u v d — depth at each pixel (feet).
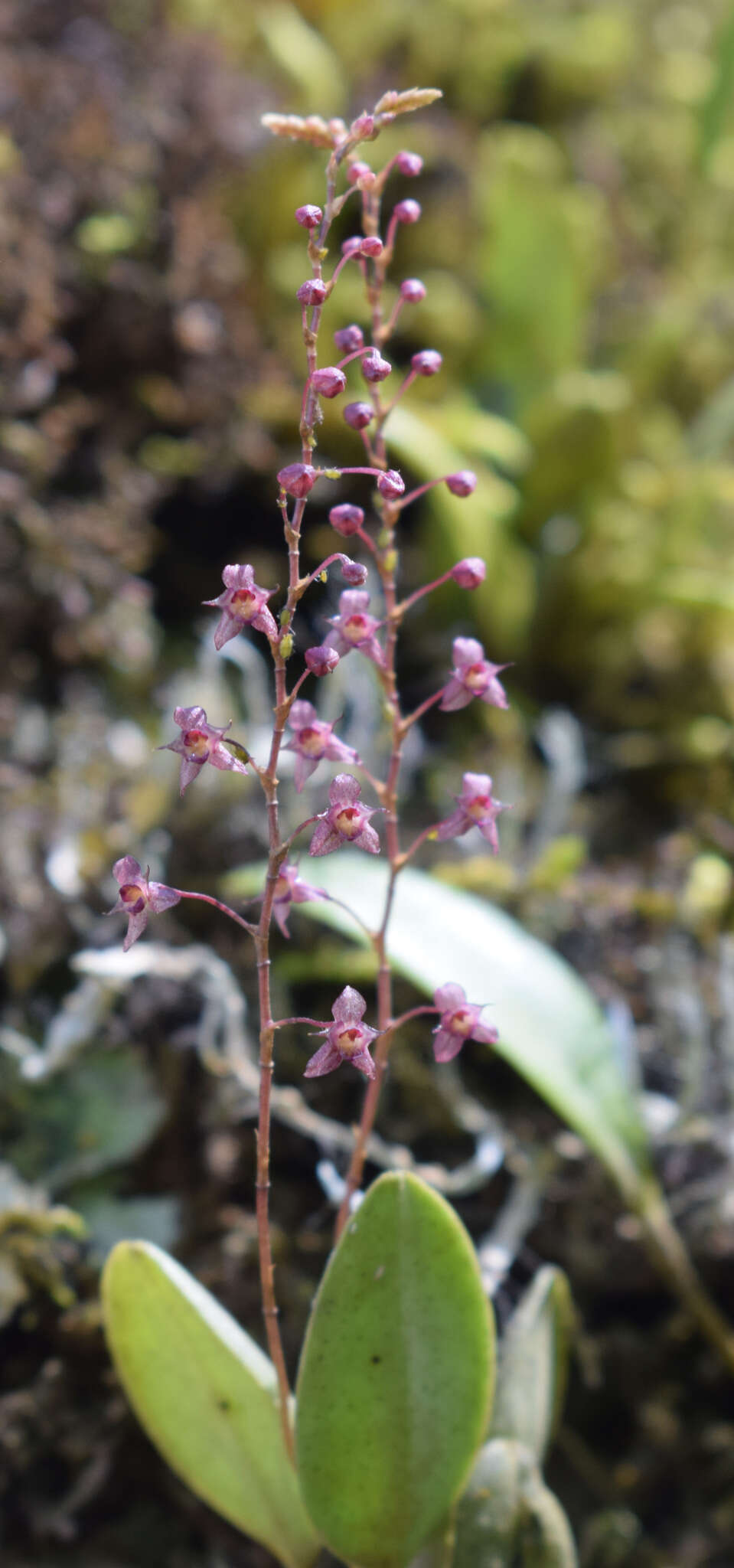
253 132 2.21
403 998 1.58
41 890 1.60
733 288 2.65
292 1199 1.52
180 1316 1.31
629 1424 1.53
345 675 1.74
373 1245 1.26
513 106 2.90
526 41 2.84
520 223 2.18
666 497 2.20
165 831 1.63
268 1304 1.28
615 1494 1.50
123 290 2.00
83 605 1.90
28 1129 1.52
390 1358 1.27
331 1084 1.55
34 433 1.91
